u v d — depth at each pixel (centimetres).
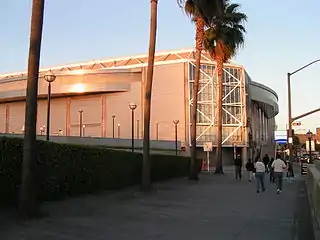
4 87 11181
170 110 9344
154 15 2305
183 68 9319
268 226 1232
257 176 2312
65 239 984
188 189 2423
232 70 9706
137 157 2453
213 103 9394
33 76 1255
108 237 1027
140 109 9650
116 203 1669
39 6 1272
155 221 1289
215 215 1440
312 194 1598
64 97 10625
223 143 9331
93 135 10175
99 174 1930
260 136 12675
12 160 1302
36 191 1250
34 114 1248
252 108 11481
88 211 1420
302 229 1187
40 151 1463
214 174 4112
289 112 3922
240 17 3912
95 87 9925
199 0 3106
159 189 2355
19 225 1116
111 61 11200
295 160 8800
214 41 3984
